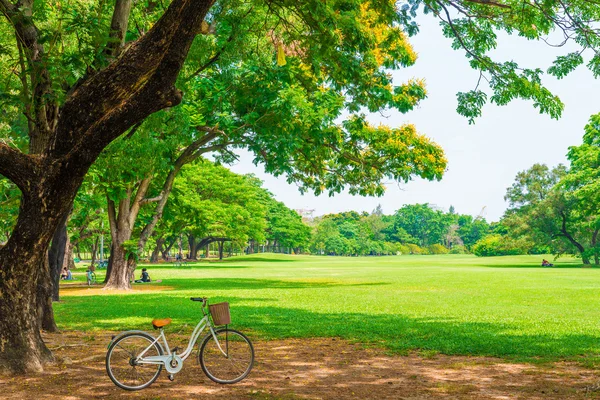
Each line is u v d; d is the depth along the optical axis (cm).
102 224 5184
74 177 970
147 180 3331
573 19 1186
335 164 3484
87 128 946
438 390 857
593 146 7900
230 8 1678
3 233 2394
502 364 1081
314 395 820
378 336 1450
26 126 1424
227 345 918
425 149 3369
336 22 1150
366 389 862
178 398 797
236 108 2798
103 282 4316
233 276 4838
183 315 1933
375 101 2358
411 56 2739
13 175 965
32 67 1073
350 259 12481
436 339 1386
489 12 1382
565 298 2619
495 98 1445
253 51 1841
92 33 1097
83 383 894
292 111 2541
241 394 823
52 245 2364
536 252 14888
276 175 2952
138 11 2200
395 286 3506
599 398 804
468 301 2473
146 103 929
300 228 13400
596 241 8600
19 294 989
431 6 1321
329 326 1639
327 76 2477
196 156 3316
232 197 8475
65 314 1989
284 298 2619
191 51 1811
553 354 1182
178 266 7275
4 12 1076
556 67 1324
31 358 986
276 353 1203
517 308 2180
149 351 858
